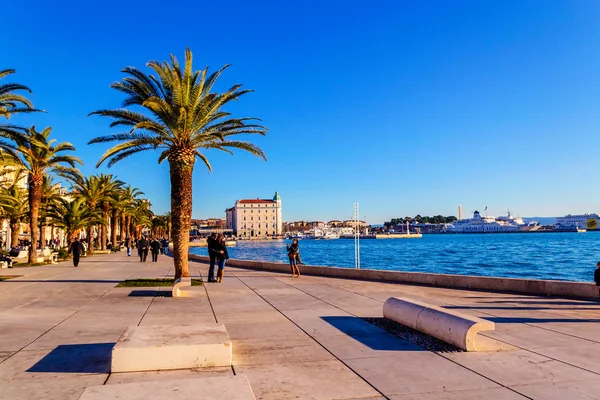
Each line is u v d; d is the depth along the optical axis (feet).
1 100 67.51
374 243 632.38
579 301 41.34
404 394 16.83
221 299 42.91
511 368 20.03
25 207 149.38
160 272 78.23
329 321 31.30
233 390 15.17
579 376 18.92
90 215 145.28
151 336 21.33
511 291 48.06
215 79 62.03
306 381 18.29
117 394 14.78
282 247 499.10
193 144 59.93
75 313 34.88
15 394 16.58
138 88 59.00
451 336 24.03
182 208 57.77
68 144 105.91
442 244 493.77
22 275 71.82
